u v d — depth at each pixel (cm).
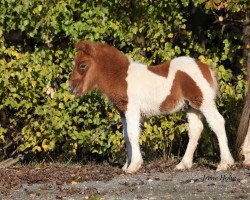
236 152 1308
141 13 1355
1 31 1348
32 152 1487
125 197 1018
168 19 1358
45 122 1386
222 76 1355
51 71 1355
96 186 1103
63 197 1042
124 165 1268
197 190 1041
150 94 1197
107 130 1394
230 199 980
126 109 1199
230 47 1378
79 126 1415
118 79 1199
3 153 1495
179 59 1222
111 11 1358
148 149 1438
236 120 1405
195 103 1195
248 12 1361
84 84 1205
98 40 1366
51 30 1357
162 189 1060
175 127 1393
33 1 1323
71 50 1359
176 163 1330
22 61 1347
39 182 1165
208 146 1448
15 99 1390
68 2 1338
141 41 1381
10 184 1155
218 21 1385
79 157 1484
